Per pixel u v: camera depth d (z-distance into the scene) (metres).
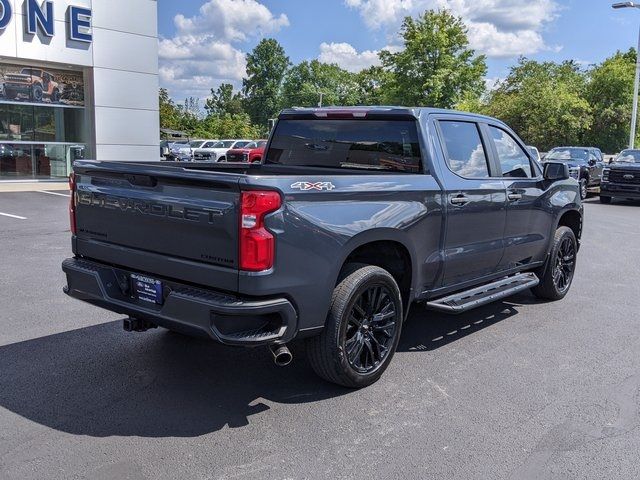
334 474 3.25
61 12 18.06
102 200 4.27
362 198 4.12
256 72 114.06
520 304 6.82
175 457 3.38
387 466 3.34
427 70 47.16
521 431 3.77
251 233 3.48
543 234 6.39
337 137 5.38
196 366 4.71
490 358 5.04
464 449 3.54
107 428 3.70
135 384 4.34
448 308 4.82
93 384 4.32
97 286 4.27
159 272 3.94
